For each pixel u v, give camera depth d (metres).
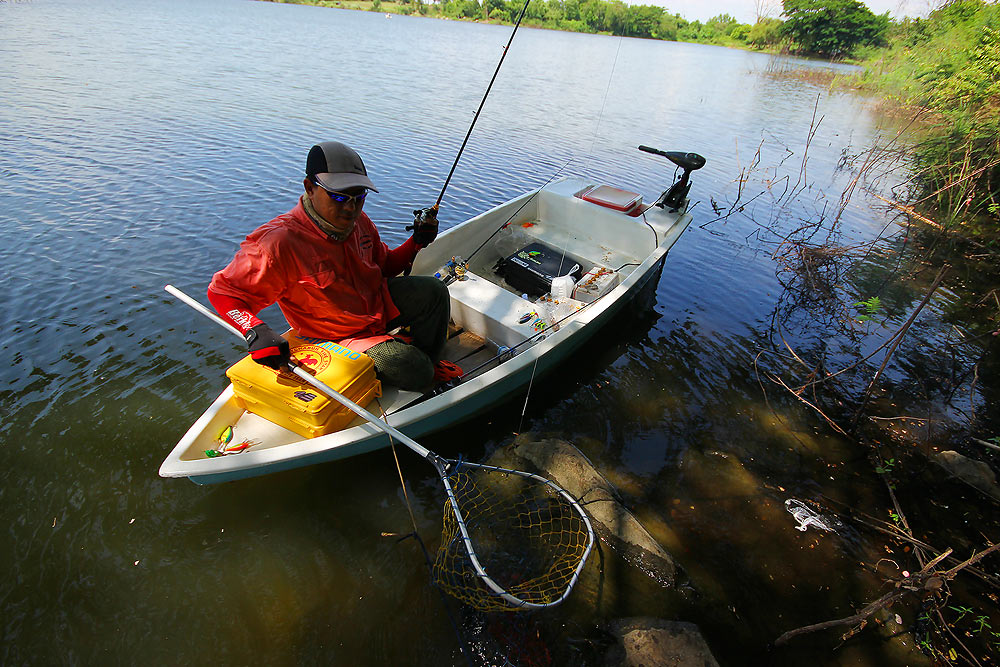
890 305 5.97
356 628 2.63
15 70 12.17
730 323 5.39
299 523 3.10
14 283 4.91
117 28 19.89
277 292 2.77
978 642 2.81
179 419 3.65
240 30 23.27
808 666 2.66
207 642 2.54
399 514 3.19
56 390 3.81
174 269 5.37
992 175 8.13
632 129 12.35
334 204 2.65
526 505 3.28
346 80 14.87
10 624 2.54
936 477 3.78
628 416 4.11
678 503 3.44
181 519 3.06
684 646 2.59
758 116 14.24
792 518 3.41
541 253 5.05
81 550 2.86
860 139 12.18
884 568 3.15
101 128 9.17
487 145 10.45
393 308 3.30
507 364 3.51
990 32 11.05
